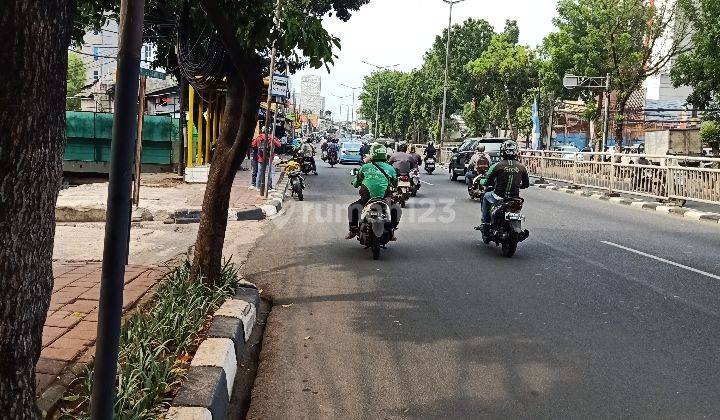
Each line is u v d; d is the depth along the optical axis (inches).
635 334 244.4
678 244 456.4
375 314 272.4
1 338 95.8
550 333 245.8
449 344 233.1
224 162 262.8
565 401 182.2
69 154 868.0
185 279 261.4
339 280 336.5
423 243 454.3
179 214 527.8
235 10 233.8
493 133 2140.7
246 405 186.1
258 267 368.8
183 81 797.2
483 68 1772.9
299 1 259.8
